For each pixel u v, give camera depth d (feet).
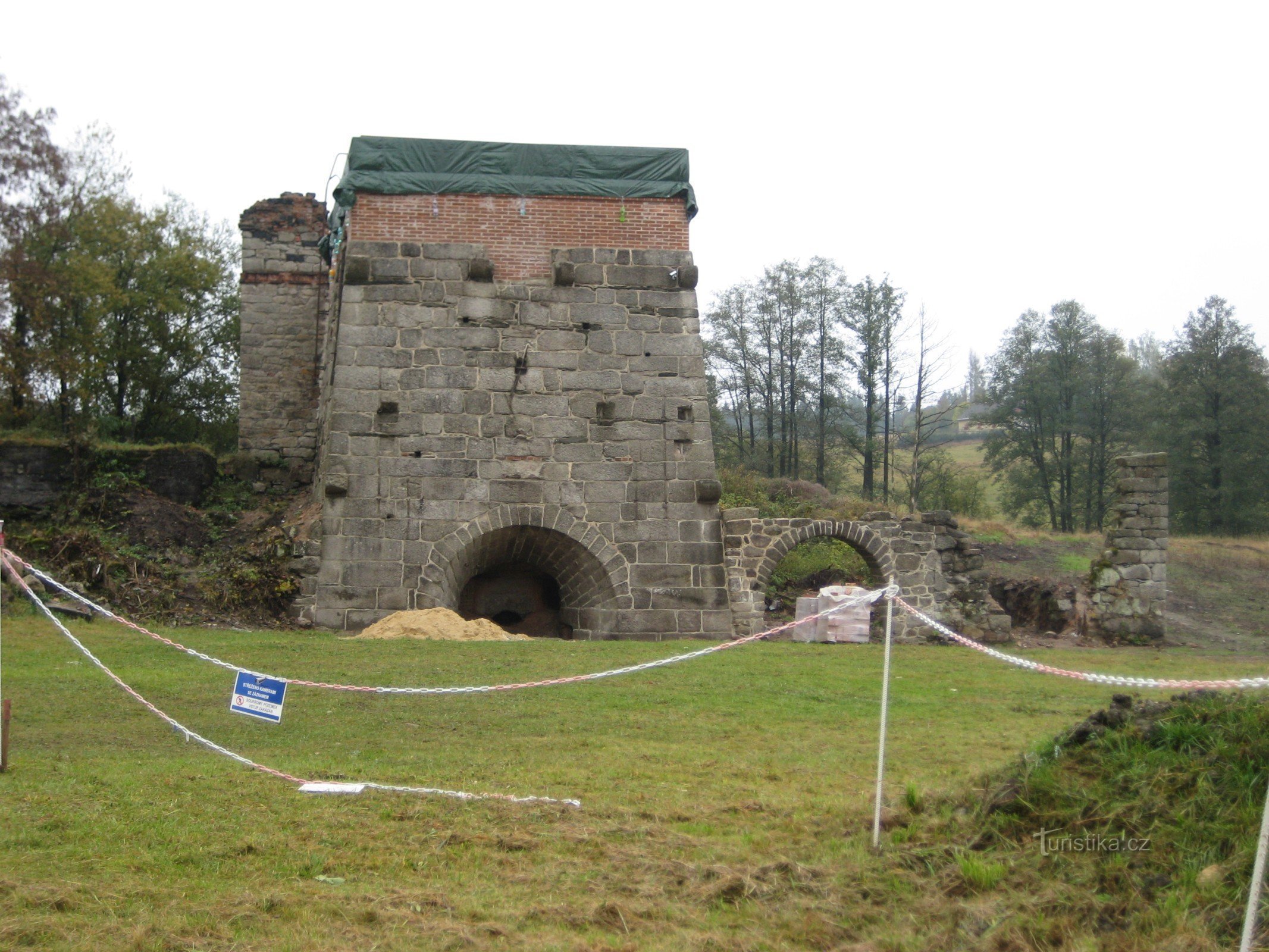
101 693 44.70
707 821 29.60
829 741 40.68
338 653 58.18
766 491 130.00
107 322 129.08
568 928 22.68
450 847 26.99
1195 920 21.70
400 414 78.23
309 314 106.11
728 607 80.28
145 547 81.46
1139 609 89.66
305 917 22.50
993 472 198.59
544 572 83.41
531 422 79.66
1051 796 26.53
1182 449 172.96
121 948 20.67
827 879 25.12
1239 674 66.69
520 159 82.58
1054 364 190.70
